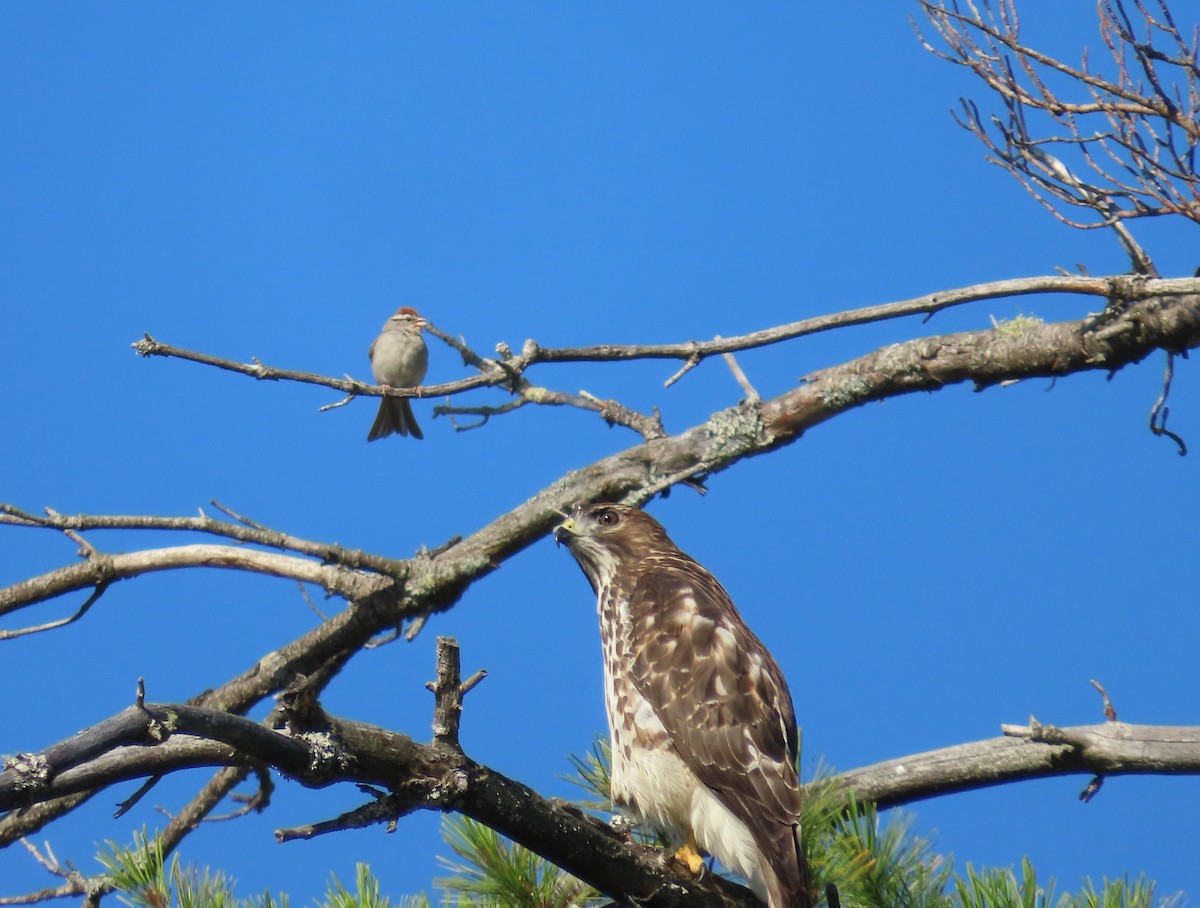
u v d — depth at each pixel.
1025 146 10.30
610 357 11.14
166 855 12.53
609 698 9.88
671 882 7.63
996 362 12.55
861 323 11.07
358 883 7.49
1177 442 12.00
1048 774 10.34
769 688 9.37
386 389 10.93
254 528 12.23
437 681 6.74
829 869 8.16
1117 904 7.25
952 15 10.29
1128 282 10.81
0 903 9.18
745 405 13.07
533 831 7.16
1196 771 9.93
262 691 13.14
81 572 12.28
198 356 10.70
